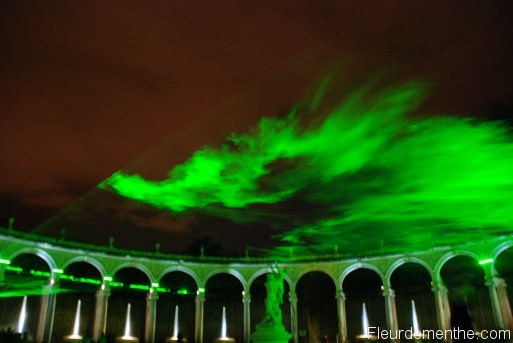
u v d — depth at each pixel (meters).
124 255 47.09
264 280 58.19
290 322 52.69
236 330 52.03
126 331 47.78
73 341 41.34
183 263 49.84
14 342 32.34
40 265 50.50
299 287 55.25
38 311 42.28
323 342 45.41
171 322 50.94
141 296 50.72
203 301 49.97
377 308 50.66
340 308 48.44
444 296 44.09
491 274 40.94
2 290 43.09
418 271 53.16
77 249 44.25
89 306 46.88
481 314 43.09
